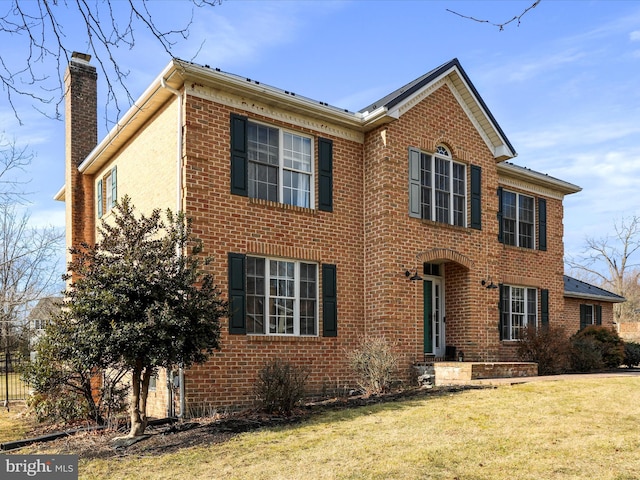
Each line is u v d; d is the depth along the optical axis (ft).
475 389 41.01
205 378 38.24
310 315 45.42
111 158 54.13
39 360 38.04
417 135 50.34
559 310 67.77
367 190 49.24
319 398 43.04
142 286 29.86
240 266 41.14
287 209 44.32
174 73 38.93
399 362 46.47
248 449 27.63
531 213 66.80
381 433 29.48
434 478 22.54
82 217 58.23
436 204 52.19
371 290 47.93
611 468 23.30
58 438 33.40
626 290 177.17
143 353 29.84
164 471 24.82
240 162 42.04
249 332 41.60
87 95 60.03
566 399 36.60
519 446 26.45
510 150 57.11
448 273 55.36
